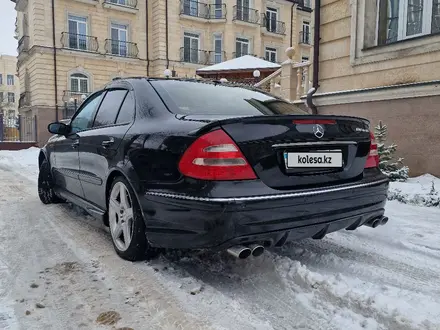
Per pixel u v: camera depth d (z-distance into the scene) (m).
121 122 2.95
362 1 6.98
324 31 7.82
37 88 23.33
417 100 6.03
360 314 1.94
